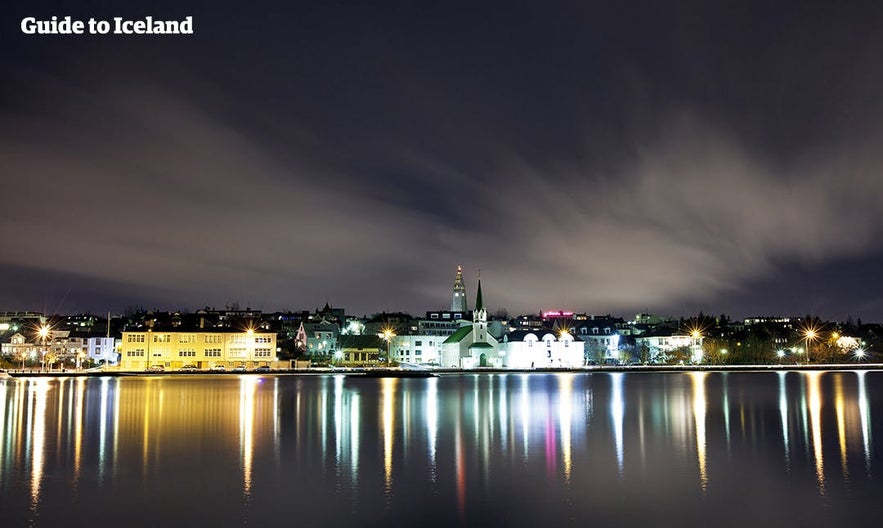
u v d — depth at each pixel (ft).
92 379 559.79
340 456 187.73
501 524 126.72
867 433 229.04
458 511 134.00
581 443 209.67
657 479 159.12
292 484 154.61
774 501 140.67
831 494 145.89
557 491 148.66
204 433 228.84
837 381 526.16
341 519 129.29
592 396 383.45
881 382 508.12
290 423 254.27
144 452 192.75
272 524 126.31
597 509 135.33
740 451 195.11
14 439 215.10
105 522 127.34
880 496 144.36
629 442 211.20
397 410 302.25
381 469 170.71
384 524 126.72
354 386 478.18
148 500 141.38
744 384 490.90
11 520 128.47
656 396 380.99
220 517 130.41
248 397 367.86
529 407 317.42
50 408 304.09
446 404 332.80
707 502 140.05
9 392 400.06
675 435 225.76
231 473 165.89
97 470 168.76
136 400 344.08
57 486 152.76
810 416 276.62
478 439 217.77
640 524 126.62
